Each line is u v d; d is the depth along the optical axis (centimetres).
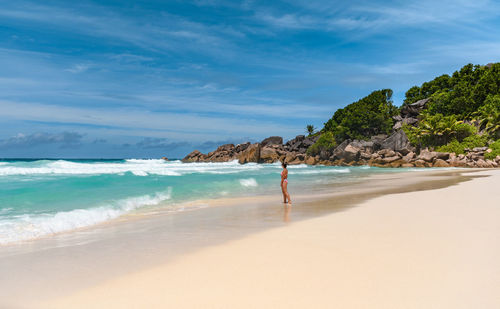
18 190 1418
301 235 658
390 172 3888
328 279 402
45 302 358
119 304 348
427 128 7425
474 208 930
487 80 7788
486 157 5550
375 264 452
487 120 6931
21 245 627
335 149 7881
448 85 9500
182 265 481
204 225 816
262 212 1026
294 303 337
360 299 341
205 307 334
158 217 974
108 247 604
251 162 7969
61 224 815
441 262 451
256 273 434
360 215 881
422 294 348
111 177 2189
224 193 1698
